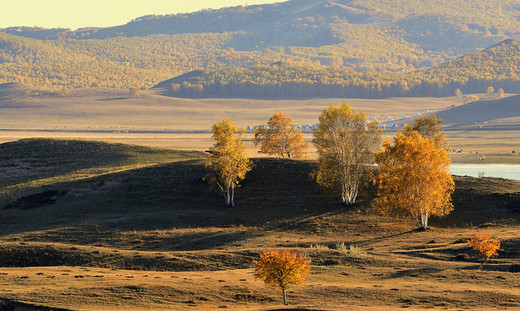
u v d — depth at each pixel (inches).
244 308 1774.1
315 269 2368.4
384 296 1905.8
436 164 3543.3
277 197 4306.1
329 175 4215.1
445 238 3206.2
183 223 3809.1
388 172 3700.8
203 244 3270.2
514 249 2716.5
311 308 1721.2
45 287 1961.1
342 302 1850.4
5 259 2758.4
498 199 3966.5
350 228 3634.4
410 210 3590.1
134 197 4372.5
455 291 1951.3
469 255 2689.5
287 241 3292.3
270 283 1835.6
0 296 1818.4
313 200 4237.2
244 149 4296.3
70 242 3393.2
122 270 2436.0
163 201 4298.7
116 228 3681.1
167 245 3280.0
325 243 3213.6
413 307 1763.0
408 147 3560.5
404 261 2522.1
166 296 1886.1
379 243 3184.1
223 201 4288.9
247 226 3745.1
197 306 1796.3
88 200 4350.4
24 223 3909.9
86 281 2065.7
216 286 2022.6
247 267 2513.5
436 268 2375.7
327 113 4232.3
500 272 2290.8
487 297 1871.3
